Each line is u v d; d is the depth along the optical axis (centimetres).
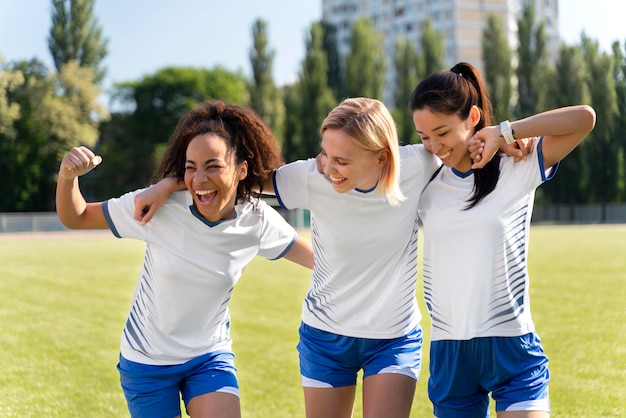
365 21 4559
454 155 275
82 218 289
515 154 265
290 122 4641
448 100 266
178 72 5297
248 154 290
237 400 284
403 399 288
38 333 727
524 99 3984
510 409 266
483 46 4116
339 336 303
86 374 551
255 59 4478
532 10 3991
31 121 4138
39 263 1569
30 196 4288
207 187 275
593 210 3419
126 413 446
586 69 2128
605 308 808
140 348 289
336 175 282
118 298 995
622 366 536
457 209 275
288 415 434
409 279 300
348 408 311
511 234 271
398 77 4553
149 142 5125
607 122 2355
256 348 634
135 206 282
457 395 282
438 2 6378
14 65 4362
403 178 289
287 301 939
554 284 1032
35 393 494
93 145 4722
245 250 300
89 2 4453
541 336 653
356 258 297
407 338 301
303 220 3375
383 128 277
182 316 290
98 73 4547
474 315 270
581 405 436
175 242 286
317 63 4444
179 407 294
